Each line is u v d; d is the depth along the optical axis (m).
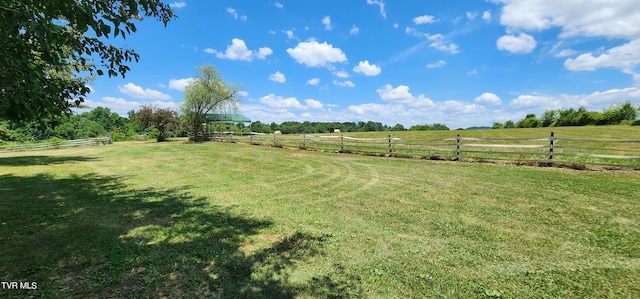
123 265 3.09
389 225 4.38
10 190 6.77
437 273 2.98
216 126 35.97
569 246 3.57
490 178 7.68
